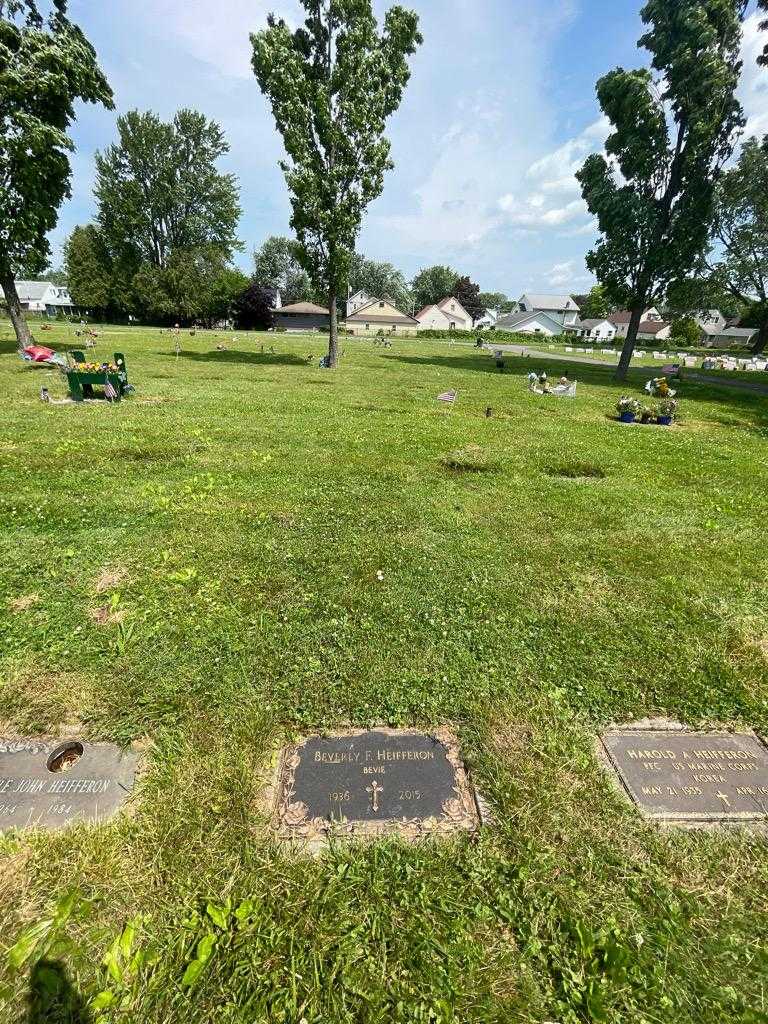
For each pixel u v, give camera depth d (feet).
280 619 11.99
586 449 31.48
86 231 202.69
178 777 7.89
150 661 10.31
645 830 7.49
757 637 12.40
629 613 13.09
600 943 6.06
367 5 54.70
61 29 53.16
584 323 284.41
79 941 5.81
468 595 13.51
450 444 30.35
